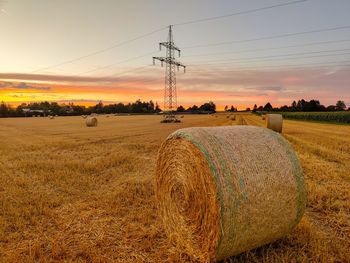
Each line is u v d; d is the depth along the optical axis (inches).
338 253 175.9
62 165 429.1
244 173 167.0
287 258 168.4
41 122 1977.1
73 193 300.2
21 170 404.5
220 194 158.7
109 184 333.1
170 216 205.2
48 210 247.4
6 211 248.1
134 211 244.5
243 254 181.0
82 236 204.2
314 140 730.2
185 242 186.1
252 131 195.9
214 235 163.9
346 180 334.6
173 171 204.2
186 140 190.4
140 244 192.5
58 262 172.4
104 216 237.0
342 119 1775.3
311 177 349.7
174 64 2145.7
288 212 179.5
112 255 179.0
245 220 164.1
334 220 224.5
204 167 171.9
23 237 205.0
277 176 175.9
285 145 191.6
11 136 927.7
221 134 184.2
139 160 470.9
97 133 994.7
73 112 4611.2
